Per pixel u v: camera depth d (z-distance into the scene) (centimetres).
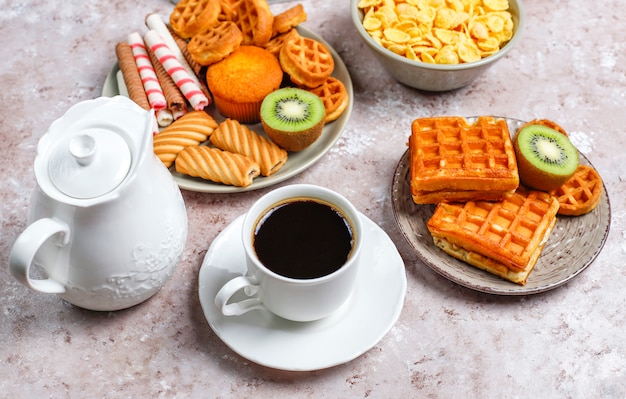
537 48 88
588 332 68
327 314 64
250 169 74
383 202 76
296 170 75
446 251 71
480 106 83
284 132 75
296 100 78
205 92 82
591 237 71
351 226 64
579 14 92
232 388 65
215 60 81
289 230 64
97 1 92
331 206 65
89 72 86
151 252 63
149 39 83
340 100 79
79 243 60
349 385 66
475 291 70
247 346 64
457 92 84
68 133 61
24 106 82
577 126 81
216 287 67
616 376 66
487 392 65
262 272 60
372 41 80
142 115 62
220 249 69
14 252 57
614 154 79
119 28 90
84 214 59
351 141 80
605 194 73
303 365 63
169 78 82
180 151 77
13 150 79
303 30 86
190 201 76
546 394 65
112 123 62
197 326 68
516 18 83
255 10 83
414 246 70
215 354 67
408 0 84
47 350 67
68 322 68
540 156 72
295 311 63
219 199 76
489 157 72
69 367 66
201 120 79
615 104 83
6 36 89
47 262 62
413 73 80
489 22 82
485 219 70
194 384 66
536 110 83
